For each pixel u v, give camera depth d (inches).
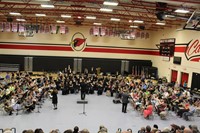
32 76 1093.1
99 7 671.8
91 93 829.2
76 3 668.7
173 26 1056.8
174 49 1047.6
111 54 1284.4
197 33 868.6
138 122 532.1
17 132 434.9
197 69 866.1
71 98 737.0
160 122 541.3
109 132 460.4
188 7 592.4
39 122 497.4
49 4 569.3
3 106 570.6
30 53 1219.2
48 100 701.9
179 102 635.5
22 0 642.8
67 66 1238.9
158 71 1206.9
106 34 1141.1
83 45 1257.4
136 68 1282.0
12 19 1003.9
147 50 1302.9
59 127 472.4
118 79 936.3
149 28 1181.7
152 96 665.6
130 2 589.9
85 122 512.4
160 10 590.6
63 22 1140.5
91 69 1253.1
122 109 609.0
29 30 1080.8
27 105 562.3
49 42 1226.6
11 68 1182.3
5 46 1196.5
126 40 1285.7
